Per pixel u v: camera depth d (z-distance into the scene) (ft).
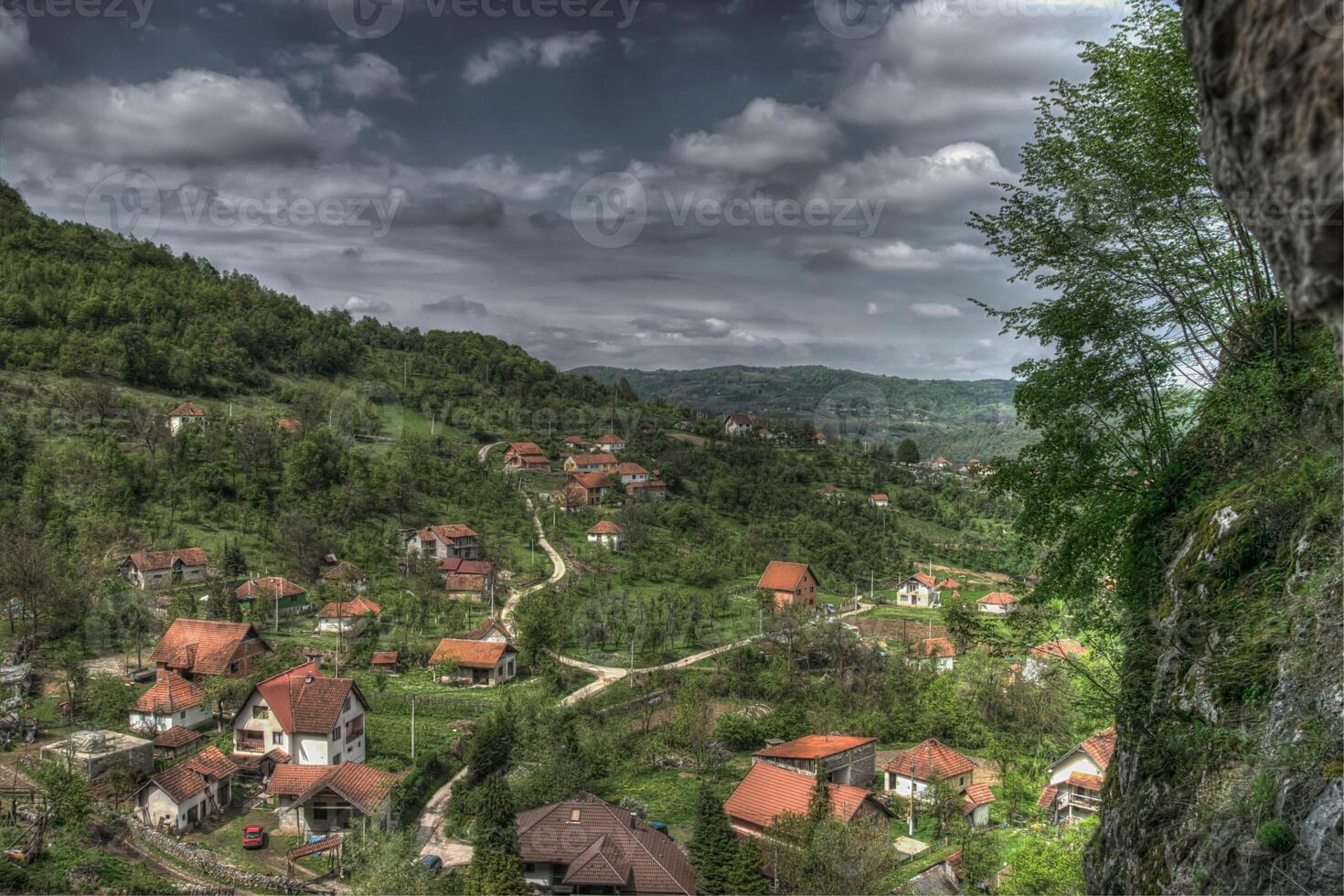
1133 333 43.70
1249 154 12.27
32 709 145.07
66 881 86.89
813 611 234.58
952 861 108.17
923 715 171.32
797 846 105.81
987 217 47.57
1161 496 40.45
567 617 225.97
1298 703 25.85
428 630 222.89
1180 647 33.06
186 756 136.15
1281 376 36.24
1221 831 25.89
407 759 146.00
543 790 128.06
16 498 222.28
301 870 104.63
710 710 175.73
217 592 202.28
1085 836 70.95
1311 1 10.96
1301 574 28.89
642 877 96.63
